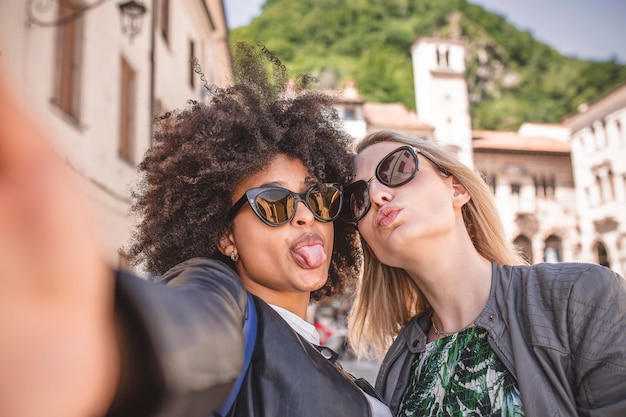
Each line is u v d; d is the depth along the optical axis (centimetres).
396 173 178
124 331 32
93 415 27
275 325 126
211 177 161
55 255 25
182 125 176
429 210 174
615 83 6209
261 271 158
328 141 191
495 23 6812
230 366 43
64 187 26
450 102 4219
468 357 166
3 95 23
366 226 186
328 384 122
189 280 79
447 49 4334
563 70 6562
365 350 250
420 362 185
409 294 228
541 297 156
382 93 6106
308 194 158
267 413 112
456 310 179
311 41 6688
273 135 161
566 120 3959
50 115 681
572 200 3922
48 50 688
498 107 6359
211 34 1995
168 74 1388
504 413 150
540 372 147
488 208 201
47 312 24
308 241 156
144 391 32
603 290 146
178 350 35
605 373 139
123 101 1030
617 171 3525
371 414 124
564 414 141
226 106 171
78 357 25
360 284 236
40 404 23
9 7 570
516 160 3975
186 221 169
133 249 192
